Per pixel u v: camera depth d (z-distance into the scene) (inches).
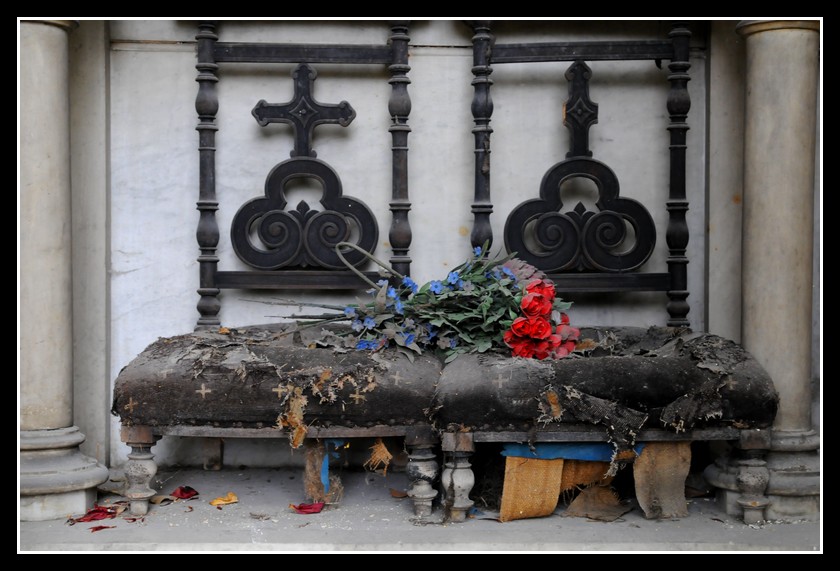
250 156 211.8
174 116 211.2
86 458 188.1
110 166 210.2
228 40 210.5
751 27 189.5
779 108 187.3
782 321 187.3
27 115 185.2
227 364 176.2
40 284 185.9
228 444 212.7
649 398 170.6
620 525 174.4
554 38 211.8
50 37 187.0
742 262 193.9
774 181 187.6
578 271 209.0
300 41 211.6
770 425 174.6
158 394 176.9
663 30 211.6
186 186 211.3
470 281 189.8
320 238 207.2
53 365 187.2
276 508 184.9
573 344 183.0
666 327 200.1
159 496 191.5
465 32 211.8
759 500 176.2
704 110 212.4
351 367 175.2
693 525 174.9
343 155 212.2
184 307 211.5
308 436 176.2
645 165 212.1
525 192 212.4
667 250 212.4
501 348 184.2
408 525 174.2
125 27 209.6
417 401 174.4
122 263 210.7
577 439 172.2
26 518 180.2
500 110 212.4
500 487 185.6
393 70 207.5
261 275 207.3
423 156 212.7
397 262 207.3
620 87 212.2
